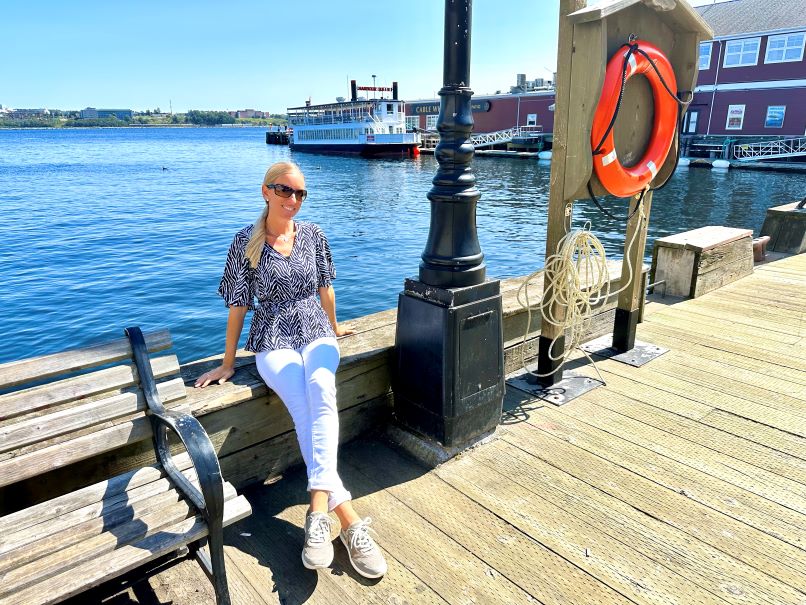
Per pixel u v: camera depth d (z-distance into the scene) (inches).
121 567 56.2
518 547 78.7
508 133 1641.2
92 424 65.9
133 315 357.1
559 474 95.3
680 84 126.2
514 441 105.7
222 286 86.0
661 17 116.6
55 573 55.2
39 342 316.2
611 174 111.4
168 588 71.9
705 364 138.6
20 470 60.9
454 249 93.2
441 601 69.7
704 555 76.7
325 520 74.9
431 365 96.8
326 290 94.3
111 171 1631.4
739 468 96.5
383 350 104.8
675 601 69.1
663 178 132.0
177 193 1075.3
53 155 2608.3
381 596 70.7
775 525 82.5
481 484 93.0
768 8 1145.4
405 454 102.7
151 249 562.3
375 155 1854.1
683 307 181.5
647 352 144.7
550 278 119.7
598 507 86.9
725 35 1147.3
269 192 82.3
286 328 85.9
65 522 62.1
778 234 258.8
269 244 85.2
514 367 136.3
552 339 123.3
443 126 90.2
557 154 112.1
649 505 87.3
